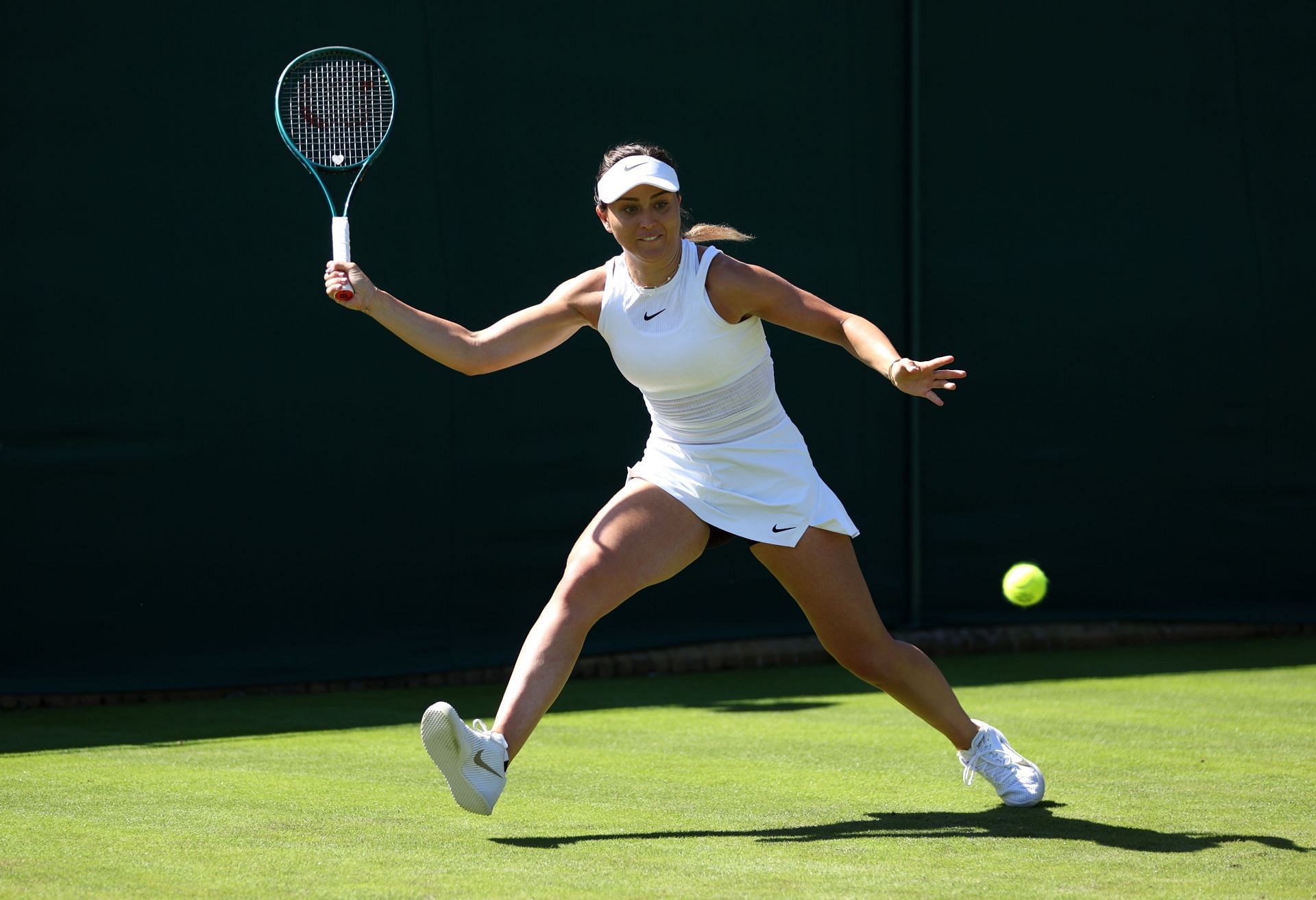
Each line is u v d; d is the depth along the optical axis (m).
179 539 23.17
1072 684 23.59
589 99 25.42
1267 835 12.93
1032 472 28.08
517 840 12.74
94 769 16.66
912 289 27.31
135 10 22.69
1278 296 29.05
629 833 13.06
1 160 22.12
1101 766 16.56
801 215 26.75
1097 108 28.14
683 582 26.27
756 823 13.53
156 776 16.17
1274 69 28.89
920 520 27.48
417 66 24.30
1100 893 10.84
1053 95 27.91
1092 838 12.80
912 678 14.01
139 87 22.78
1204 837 12.84
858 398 27.22
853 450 27.19
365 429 24.20
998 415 27.88
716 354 13.19
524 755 17.52
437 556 24.67
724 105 26.22
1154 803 14.47
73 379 22.58
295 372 23.78
